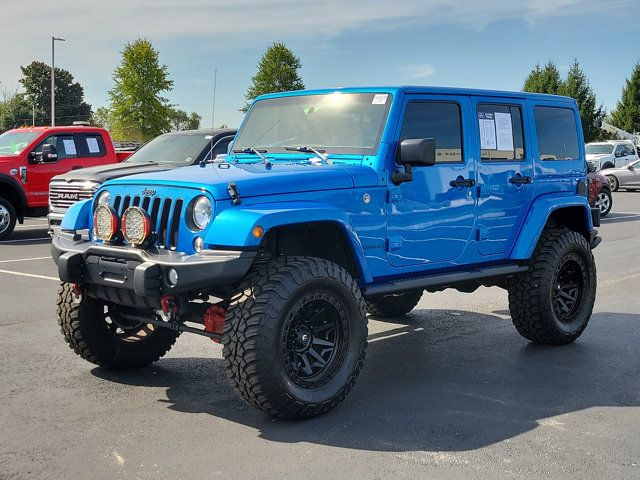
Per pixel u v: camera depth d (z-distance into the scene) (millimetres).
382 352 6066
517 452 3916
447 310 7770
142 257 4180
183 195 4309
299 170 4617
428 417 4453
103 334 5168
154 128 55188
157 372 5387
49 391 4914
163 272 4082
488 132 5680
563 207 6215
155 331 5449
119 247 4387
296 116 5461
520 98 6000
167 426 4270
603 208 18797
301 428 4246
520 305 6070
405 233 5055
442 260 5359
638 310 7719
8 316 7172
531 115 6090
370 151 4938
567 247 6113
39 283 9031
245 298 4141
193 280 4012
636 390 5043
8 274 9734
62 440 4047
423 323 7156
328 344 4445
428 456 3850
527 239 5871
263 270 4242
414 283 5078
